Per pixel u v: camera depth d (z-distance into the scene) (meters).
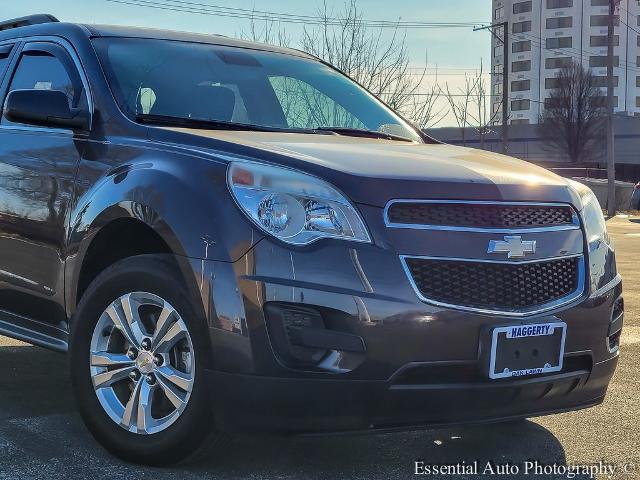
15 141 4.14
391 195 3.01
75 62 4.12
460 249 3.03
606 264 3.53
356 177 3.03
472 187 3.14
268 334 2.88
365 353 2.89
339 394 2.90
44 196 3.83
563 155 65.06
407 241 2.97
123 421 3.27
